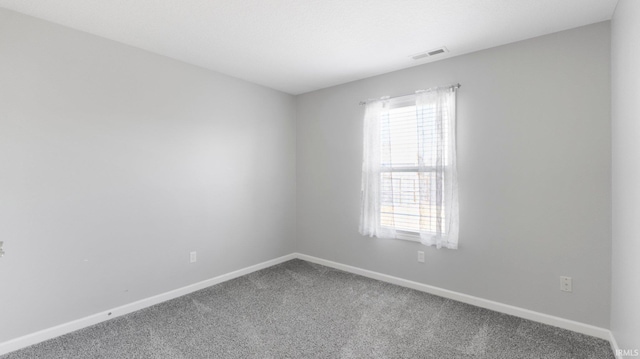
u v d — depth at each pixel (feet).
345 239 12.59
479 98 9.18
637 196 5.28
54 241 7.55
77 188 7.91
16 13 7.01
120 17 7.32
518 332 7.72
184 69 10.18
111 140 8.51
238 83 11.91
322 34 8.23
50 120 7.47
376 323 8.24
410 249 10.71
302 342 7.34
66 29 7.72
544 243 8.17
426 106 10.00
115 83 8.58
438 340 7.40
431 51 9.30
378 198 11.28
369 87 11.78
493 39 8.45
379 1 6.66
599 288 7.42
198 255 10.63
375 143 11.32
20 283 7.06
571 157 7.77
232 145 11.69
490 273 9.05
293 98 14.33
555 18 7.30
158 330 7.87
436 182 9.71
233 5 6.82
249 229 12.37
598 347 7.02
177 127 10.01
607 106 7.30
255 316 8.64
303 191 14.12
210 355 6.80
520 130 8.50
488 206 9.04
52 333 7.47
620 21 6.35
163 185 9.67
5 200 6.88
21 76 7.06
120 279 8.72
